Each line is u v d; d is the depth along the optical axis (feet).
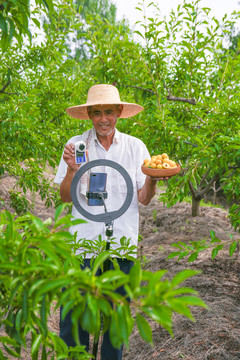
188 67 14.98
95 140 7.50
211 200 32.63
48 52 14.64
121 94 15.03
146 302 2.27
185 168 10.36
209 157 9.48
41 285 2.61
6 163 14.67
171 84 15.55
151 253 16.94
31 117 11.37
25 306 2.67
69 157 6.51
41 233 2.95
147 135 12.71
